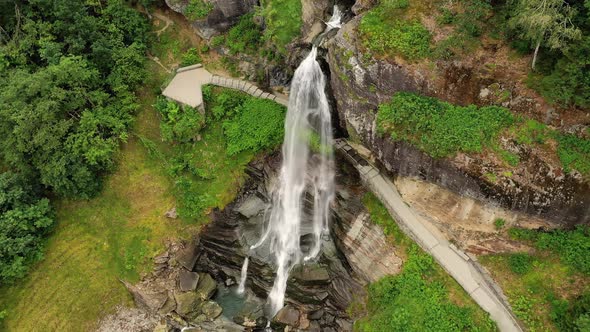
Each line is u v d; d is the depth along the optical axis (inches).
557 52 831.7
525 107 885.2
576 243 867.4
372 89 972.6
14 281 1061.1
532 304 856.3
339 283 1061.1
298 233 1150.3
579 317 781.9
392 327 903.7
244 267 1128.8
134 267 1093.1
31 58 1176.8
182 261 1115.3
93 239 1130.7
